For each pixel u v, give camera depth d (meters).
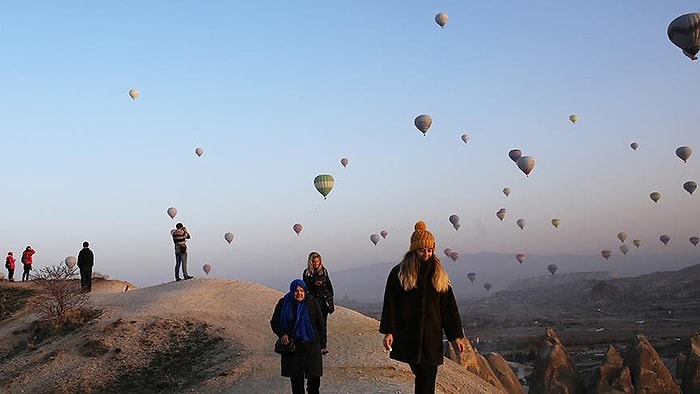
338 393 12.90
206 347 18.34
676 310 186.75
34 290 28.50
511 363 93.88
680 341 97.38
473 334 145.88
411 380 14.70
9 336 21.56
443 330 7.96
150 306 22.16
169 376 16.69
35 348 19.94
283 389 14.00
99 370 17.30
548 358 36.31
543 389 35.53
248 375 15.70
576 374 36.03
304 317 10.48
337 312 21.78
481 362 28.55
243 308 22.19
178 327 19.77
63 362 18.02
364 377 14.59
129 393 15.94
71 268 23.80
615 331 137.50
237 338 18.69
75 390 16.25
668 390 33.75
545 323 166.38
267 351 17.53
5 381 17.38
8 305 26.28
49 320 21.70
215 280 26.09
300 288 10.52
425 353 7.72
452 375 17.80
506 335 139.38
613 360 35.38
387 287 7.91
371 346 17.50
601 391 33.97
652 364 34.44
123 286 35.12
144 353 18.14
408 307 7.77
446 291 7.85
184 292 23.94
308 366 10.39
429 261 7.85
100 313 22.03
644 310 192.75
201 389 15.34
